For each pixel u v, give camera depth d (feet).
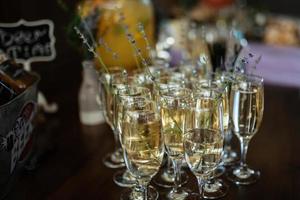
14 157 2.49
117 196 2.57
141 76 2.90
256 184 2.68
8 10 3.81
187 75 3.19
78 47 3.39
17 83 2.70
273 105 3.97
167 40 5.22
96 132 3.45
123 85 2.71
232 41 3.43
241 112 2.64
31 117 2.72
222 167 2.87
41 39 3.58
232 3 7.39
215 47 3.43
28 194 2.60
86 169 2.89
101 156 3.06
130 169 2.39
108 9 3.66
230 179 2.73
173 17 6.48
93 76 3.46
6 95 2.56
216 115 2.44
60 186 2.68
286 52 5.95
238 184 2.68
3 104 2.43
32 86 2.69
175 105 2.46
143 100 2.40
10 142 2.41
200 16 6.65
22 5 3.83
